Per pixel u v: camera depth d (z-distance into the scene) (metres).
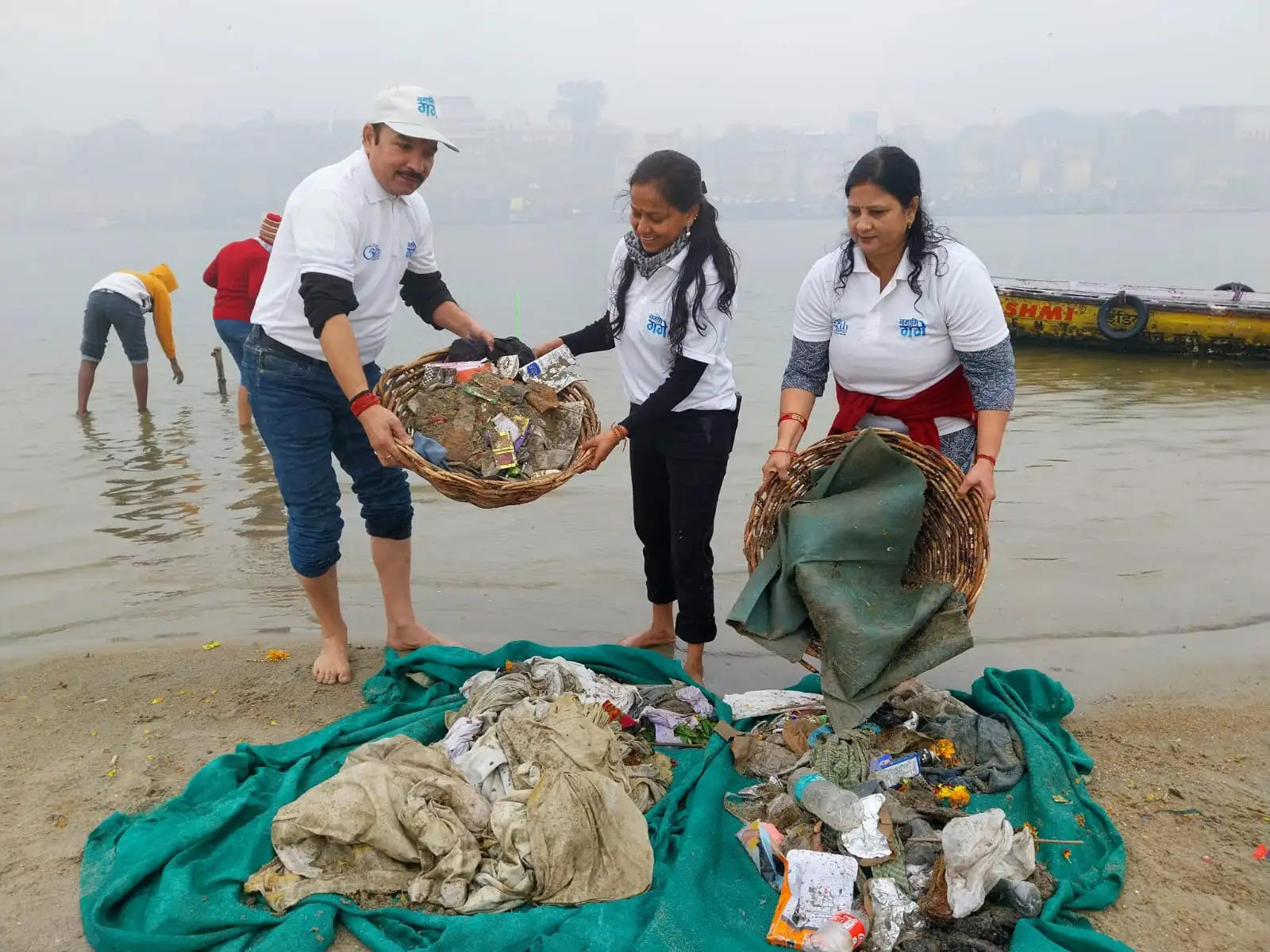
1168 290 17.42
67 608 5.99
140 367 11.41
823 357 4.34
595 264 39.72
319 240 4.12
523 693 4.25
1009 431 10.46
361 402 4.00
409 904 3.30
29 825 3.75
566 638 5.60
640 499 5.00
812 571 3.89
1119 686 5.00
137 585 6.34
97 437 10.23
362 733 4.22
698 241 4.36
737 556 6.75
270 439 4.58
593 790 3.46
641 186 4.22
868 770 3.88
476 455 4.09
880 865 3.35
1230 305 15.45
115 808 3.87
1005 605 5.97
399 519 5.01
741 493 8.09
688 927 3.08
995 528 7.25
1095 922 3.24
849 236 4.09
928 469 3.99
